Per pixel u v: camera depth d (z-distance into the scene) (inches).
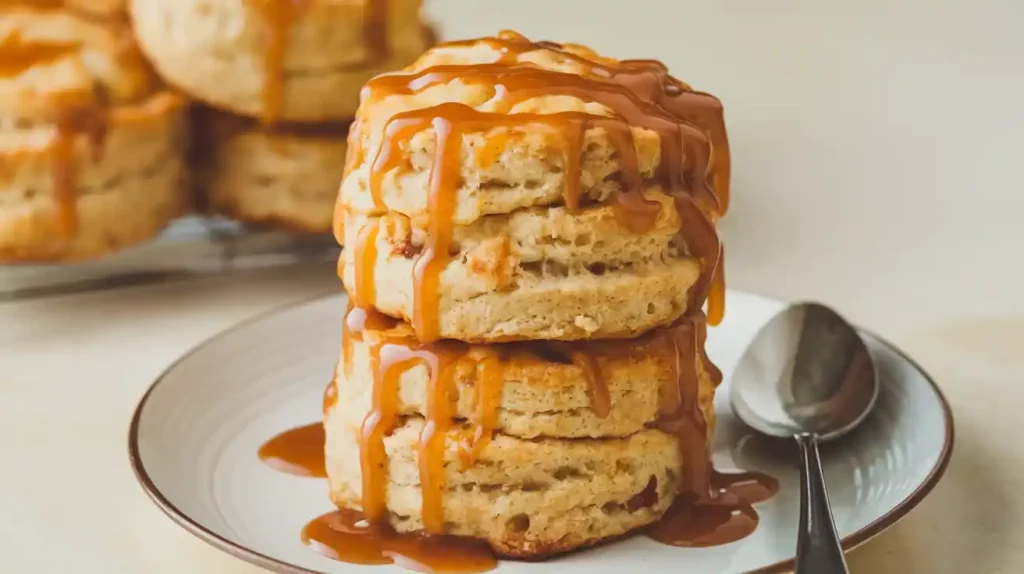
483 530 20.7
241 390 23.2
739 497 21.5
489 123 20.2
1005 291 26.7
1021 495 21.9
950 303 26.4
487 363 20.4
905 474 21.2
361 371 21.1
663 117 20.8
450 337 20.4
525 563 20.6
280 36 25.8
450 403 20.6
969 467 22.3
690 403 21.1
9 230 25.6
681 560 20.6
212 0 25.8
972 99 36.6
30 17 26.6
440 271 20.3
